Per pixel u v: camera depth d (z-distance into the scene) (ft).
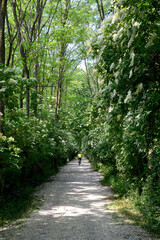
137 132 14.02
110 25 12.39
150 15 10.08
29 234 18.03
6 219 22.12
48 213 24.52
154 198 21.79
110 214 23.80
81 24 54.85
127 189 31.78
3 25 26.09
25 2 42.96
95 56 14.29
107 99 13.05
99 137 46.06
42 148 44.98
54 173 66.49
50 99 61.36
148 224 19.53
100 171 72.59
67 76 69.56
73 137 100.32
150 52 10.82
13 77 20.62
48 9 53.57
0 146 24.45
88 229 19.12
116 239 16.75
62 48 56.49
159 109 12.09
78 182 49.93
